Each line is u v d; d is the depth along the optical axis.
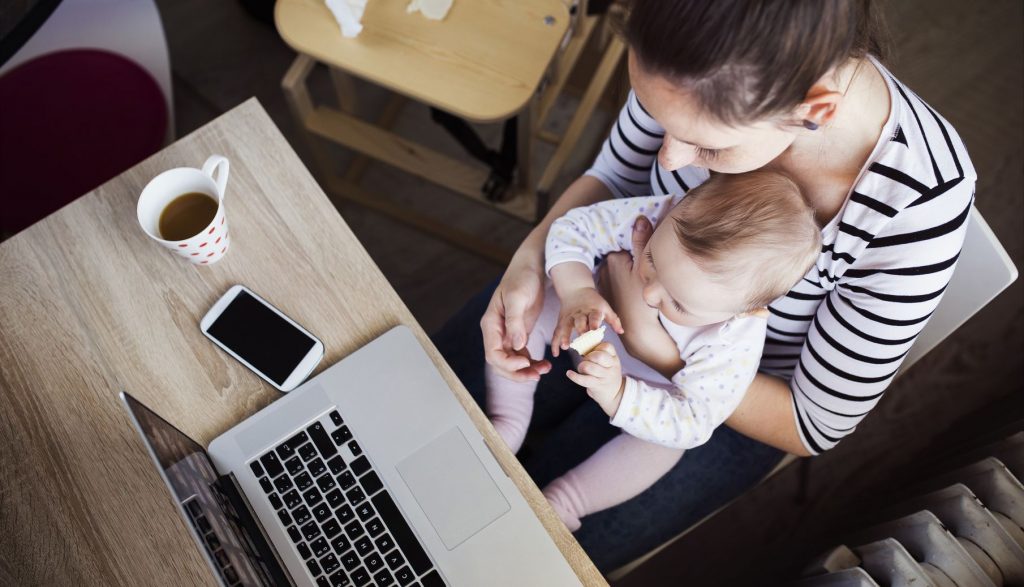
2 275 0.81
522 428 0.98
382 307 0.81
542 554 0.72
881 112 0.69
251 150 0.86
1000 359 1.56
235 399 0.77
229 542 0.65
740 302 0.79
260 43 1.91
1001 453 1.01
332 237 0.83
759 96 0.53
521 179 1.52
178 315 0.80
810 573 1.04
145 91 1.49
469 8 1.24
